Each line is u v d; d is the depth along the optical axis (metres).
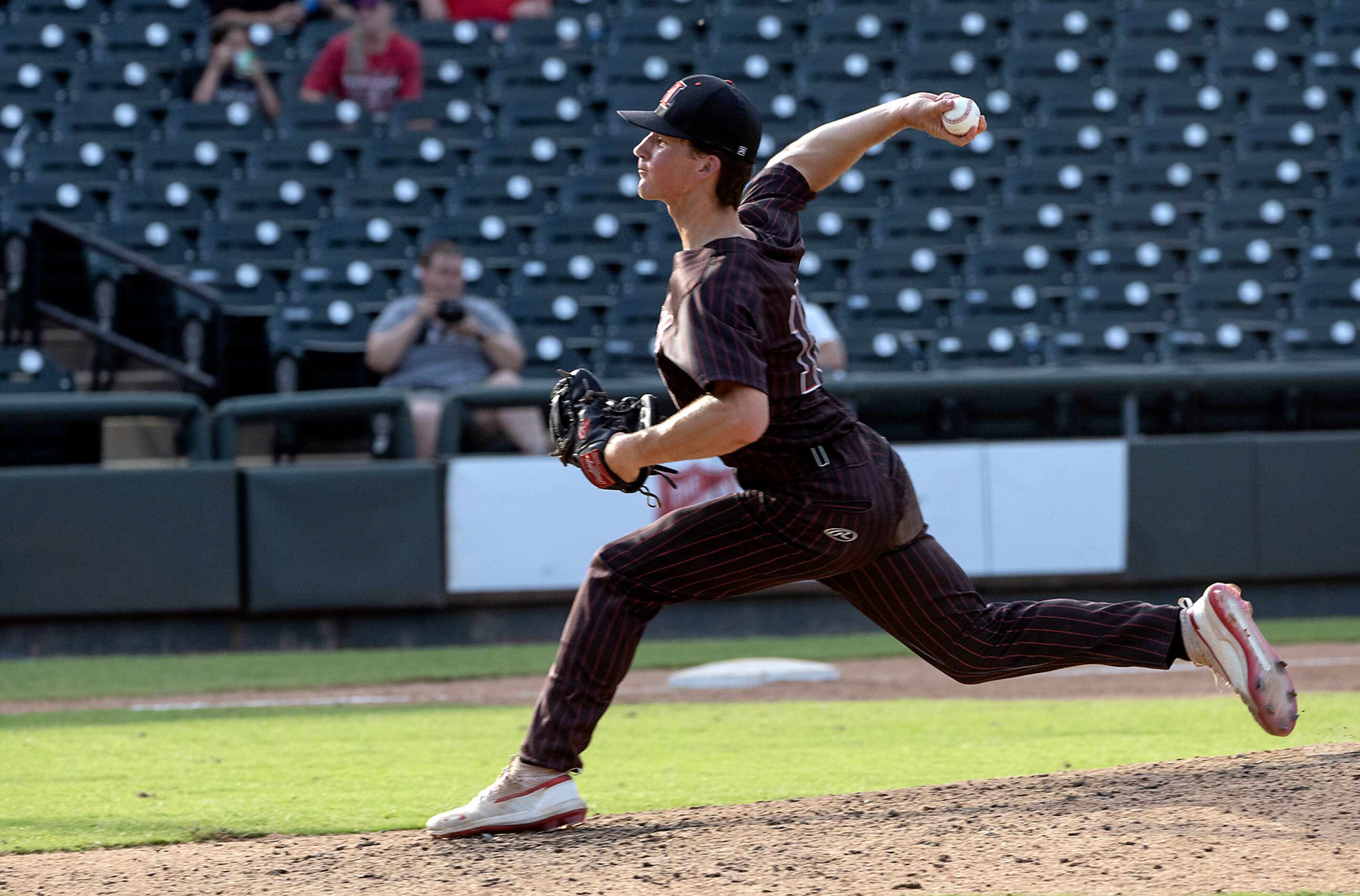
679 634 30.84
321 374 36.94
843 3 53.91
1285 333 38.97
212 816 12.57
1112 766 13.37
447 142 46.19
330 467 29.48
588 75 49.97
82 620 29.12
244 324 37.59
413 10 54.62
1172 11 52.75
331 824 12.15
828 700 22.08
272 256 41.38
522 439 30.69
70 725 19.72
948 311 40.59
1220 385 30.55
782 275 9.70
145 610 28.92
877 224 44.44
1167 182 46.12
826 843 10.00
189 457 29.52
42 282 38.28
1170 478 30.39
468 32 52.12
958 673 10.59
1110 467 30.38
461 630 30.27
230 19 49.06
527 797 10.52
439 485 29.78
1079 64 50.91
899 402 31.03
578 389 10.24
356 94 48.28
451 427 30.02
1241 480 30.48
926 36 52.34
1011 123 49.34
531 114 48.12
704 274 9.45
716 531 10.02
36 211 41.88
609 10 54.28
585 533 30.09
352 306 37.38
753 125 9.69
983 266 42.03
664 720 19.69
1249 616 10.05
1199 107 49.75
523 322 39.31
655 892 8.87
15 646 29.02
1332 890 8.27
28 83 47.88
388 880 9.53
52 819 12.45
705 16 54.06
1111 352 38.78
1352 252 43.47
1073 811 10.43
